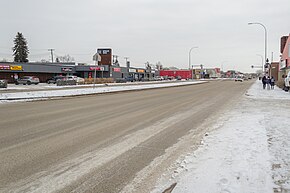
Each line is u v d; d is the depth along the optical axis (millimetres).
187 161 5363
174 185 4293
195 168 4926
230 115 11461
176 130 8500
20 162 5414
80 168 5109
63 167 5152
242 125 8852
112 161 5512
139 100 19109
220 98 20656
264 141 6547
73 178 4637
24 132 8125
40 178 4625
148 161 5512
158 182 4469
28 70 57312
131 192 4125
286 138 6809
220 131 8055
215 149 6062
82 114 11953
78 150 6254
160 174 4801
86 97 22078
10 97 19797
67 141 7051
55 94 23000
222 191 3949
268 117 10500
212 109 13766
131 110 13398
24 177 4664
